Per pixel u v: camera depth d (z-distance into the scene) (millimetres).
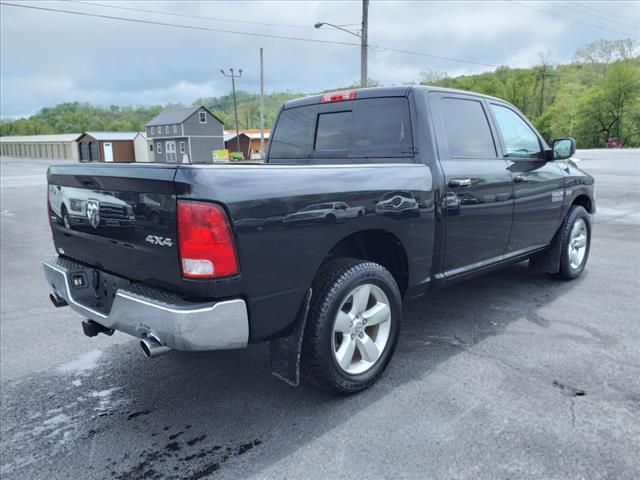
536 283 5379
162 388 3316
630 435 2604
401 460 2455
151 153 77875
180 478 2396
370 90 3842
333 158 4094
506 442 2564
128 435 2779
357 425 2773
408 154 3574
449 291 5152
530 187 4441
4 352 3963
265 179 2492
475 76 90312
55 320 4715
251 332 2518
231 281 2369
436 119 3646
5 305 5223
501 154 4207
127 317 2543
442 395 3061
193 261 2307
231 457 2543
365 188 2959
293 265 2611
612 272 5805
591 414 2805
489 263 4137
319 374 2865
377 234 3250
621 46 84750
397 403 2984
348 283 2863
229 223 2330
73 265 3188
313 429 2754
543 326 4141
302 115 4367
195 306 2318
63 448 2678
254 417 2906
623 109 74625
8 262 7379
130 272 2715
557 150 4656
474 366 3439
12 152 106125
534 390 3088
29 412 3055
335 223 2791
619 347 3691
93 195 2863
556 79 86750
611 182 17719
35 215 13117
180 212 2303
